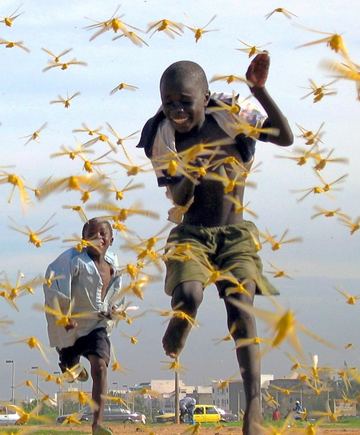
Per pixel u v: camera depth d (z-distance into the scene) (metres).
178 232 5.71
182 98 5.55
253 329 5.33
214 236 5.65
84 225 7.20
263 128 5.60
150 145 5.80
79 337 7.19
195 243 5.61
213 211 5.66
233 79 4.99
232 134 5.59
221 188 5.62
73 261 7.06
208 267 5.50
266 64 5.36
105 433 7.11
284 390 5.32
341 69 2.83
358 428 9.36
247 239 5.64
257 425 4.84
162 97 5.65
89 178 3.77
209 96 5.71
